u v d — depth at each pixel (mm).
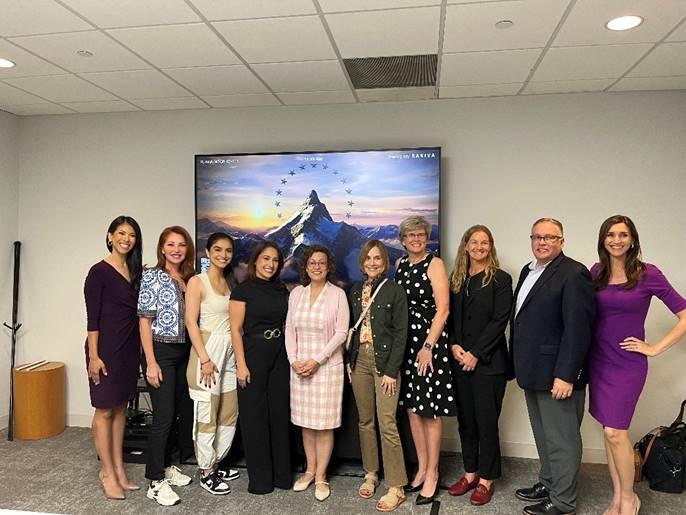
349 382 3258
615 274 2641
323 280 3062
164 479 3074
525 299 2734
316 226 3855
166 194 4160
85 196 4270
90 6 2338
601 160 3629
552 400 2680
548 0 2264
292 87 3508
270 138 4012
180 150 4129
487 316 2904
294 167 3879
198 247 3996
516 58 2961
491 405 2910
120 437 3143
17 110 4152
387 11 2373
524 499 3002
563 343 2580
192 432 3355
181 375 3199
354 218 3809
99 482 3248
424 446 3057
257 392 3064
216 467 3234
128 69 3164
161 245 3107
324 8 2344
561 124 3666
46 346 4352
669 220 3564
